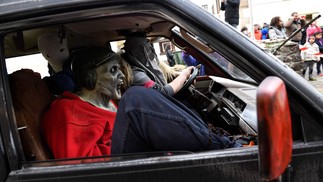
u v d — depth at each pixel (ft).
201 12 3.41
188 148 3.68
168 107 3.71
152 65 7.21
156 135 3.61
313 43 23.67
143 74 6.75
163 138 3.62
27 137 4.33
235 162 3.25
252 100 6.75
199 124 3.80
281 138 2.27
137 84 6.63
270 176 2.27
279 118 2.25
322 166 3.24
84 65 5.18
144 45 7.00
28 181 3.42
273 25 22.70
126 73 6.35
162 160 3.33
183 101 7.52
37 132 4.56
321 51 24.70
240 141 4.50
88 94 5.34
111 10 3.43
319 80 21.26
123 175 3.33
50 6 3.35
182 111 3.80
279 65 3.34
